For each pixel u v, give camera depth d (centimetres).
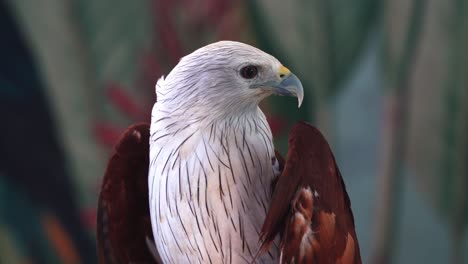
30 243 409
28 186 405
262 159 289
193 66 288
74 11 397
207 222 289
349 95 399
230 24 394
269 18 395
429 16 394
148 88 401
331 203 289
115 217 294
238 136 289
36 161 404
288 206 288
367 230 409
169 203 289
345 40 397
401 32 396
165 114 288
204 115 288
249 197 289
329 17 395
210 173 288
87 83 401
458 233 404
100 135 403
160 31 397
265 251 288
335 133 402
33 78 399
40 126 403
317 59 397
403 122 400
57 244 411
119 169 293
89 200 407
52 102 402
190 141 288
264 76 289
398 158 403
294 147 288
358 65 399
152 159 289
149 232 296
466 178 399
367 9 396
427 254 407
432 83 397
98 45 399
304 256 288
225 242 289
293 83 289
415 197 405
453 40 393
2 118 400
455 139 398
